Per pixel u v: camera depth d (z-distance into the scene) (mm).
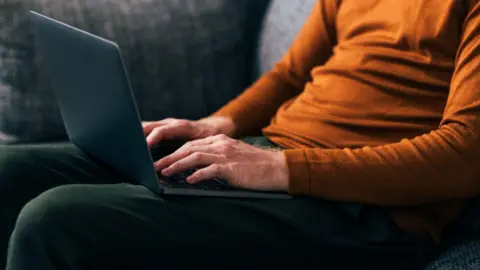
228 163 1069
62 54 1056
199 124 1311
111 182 1209
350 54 1285
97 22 1608
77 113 1126
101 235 961
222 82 1680
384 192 1069
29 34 1546
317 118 1257
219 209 1026
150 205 999
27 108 1546
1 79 1551
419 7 1188
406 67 1190
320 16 1436
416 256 1113
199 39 1660
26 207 966
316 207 1081
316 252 1068
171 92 1646
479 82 1071
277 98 1431
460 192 1081
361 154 1083
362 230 1089
